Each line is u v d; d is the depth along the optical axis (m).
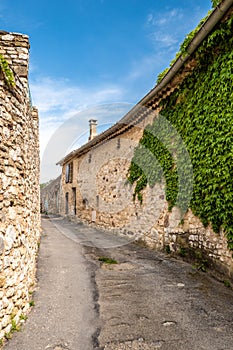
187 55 5.28
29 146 4.64
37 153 7.46
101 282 4.73
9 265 3.07
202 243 5.40
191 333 2.99
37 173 7.47
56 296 4.05
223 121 4.65
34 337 2.90
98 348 2.71
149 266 5.82
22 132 3.80
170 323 3.22
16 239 3.33
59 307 3.67
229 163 4.45
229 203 4.44
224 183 4.58
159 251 7.34
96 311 3.55
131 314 3.46
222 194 4.66
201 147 5.39
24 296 3.55
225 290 4.32
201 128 5.41
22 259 3.57
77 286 4.51
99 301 3.89
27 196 4.20
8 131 3.24
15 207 3.36
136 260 6.38
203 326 3.15
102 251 7.49
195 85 5.73
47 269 5.45
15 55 4.28
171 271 5.41
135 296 4.08
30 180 4.79
